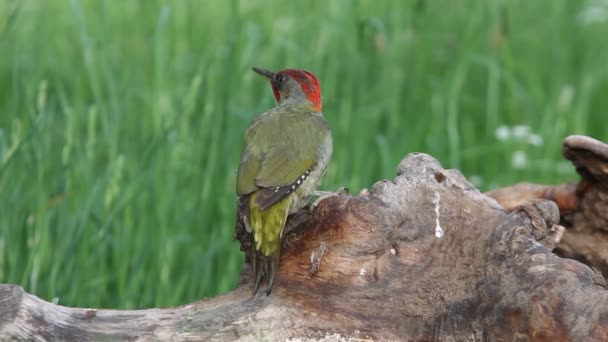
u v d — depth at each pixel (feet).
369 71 52.39
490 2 56.90
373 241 26.22
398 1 56.95
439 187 27.20
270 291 26.04
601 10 57.67
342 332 25.41
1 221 33.88
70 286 33.96
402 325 25.64
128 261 35.83
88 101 46.24
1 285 25.09
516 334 24.41
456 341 25.38
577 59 59.21
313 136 29.68
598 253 29.84
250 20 56.08
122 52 51.85
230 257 37.42
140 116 46.68
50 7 56.85
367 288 25.96
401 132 47.14
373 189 27.20
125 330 25.29
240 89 45.52
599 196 29.25
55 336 24.71
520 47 59.31
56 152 38.34
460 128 51.44
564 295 23.68
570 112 52.08
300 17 56.08
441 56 56.49
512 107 51.93
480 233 26.27
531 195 30.96
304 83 33.30
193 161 39.22
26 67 48.29
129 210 36.09
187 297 36.70
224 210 38.73
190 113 40.47
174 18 54.95
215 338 25.23
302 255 26.66
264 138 29.27
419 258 26.30
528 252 24.94
